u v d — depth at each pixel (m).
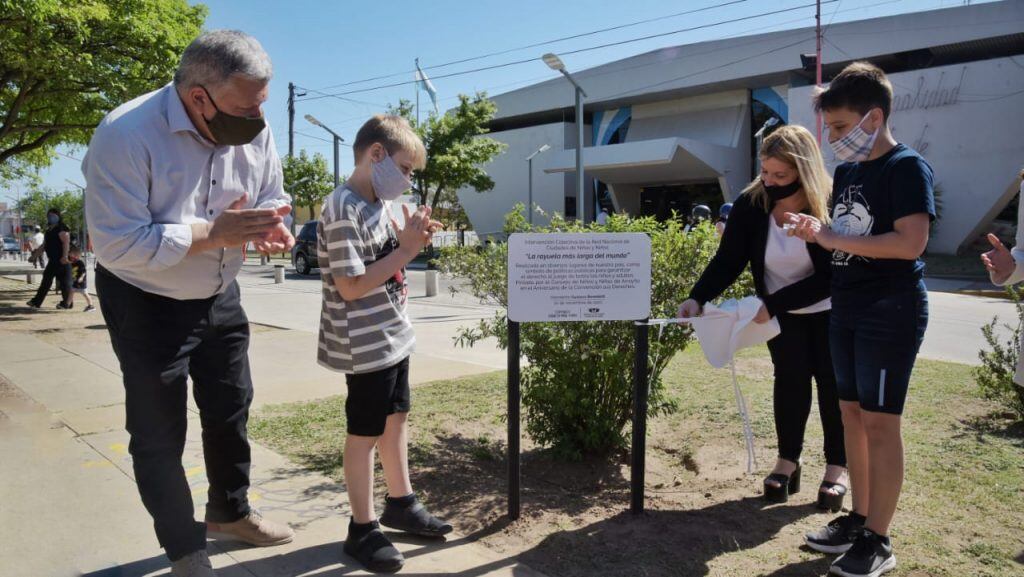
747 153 34.03
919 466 3.81
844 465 3.34
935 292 16.64
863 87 2.52
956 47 29.00
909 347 2.53
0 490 3.44
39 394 5.43
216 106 2.26
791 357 3.38
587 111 39.91
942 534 2.98
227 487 2.79
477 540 2.99
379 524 2.97
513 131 41.31
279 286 18.72
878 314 2.55
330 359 2.77
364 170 2.69
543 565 2.73
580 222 3.98
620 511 3.30
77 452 4.01
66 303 12.16
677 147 30.56
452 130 34.41
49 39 11.97
